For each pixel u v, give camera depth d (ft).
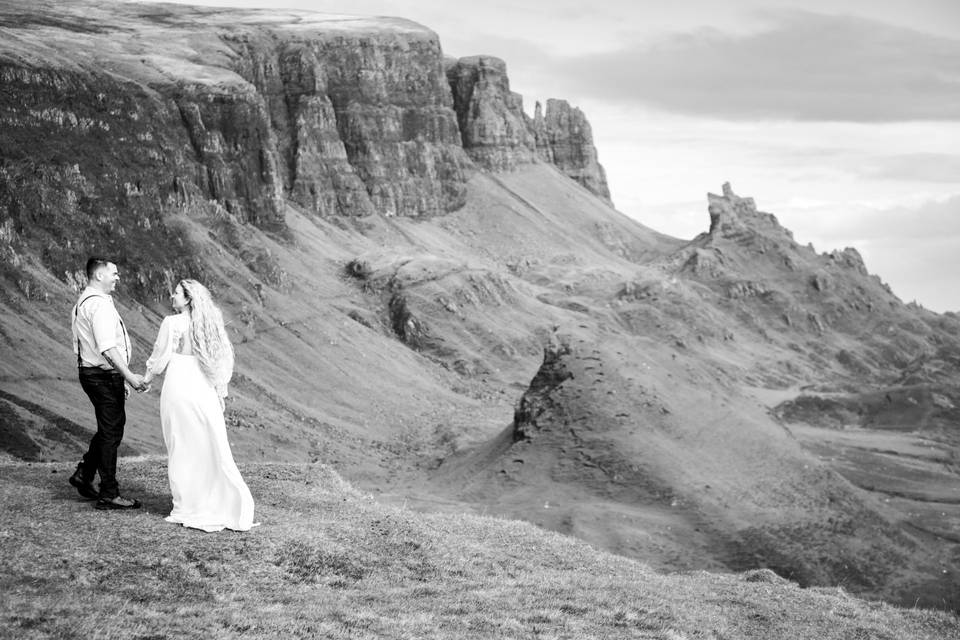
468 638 63.46
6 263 403.54
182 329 74.28
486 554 88.94
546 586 80.84
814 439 606.96
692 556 281.13
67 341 386.52
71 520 72.23
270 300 609.42
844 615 94.07
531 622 69.92
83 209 501.56
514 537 100.99
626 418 346.74
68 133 534.78
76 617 55.57
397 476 403.75
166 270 519.60
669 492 317.01
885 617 97.40
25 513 72.74
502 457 348.79
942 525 375.25
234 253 630.74
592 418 346.33
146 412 352.49
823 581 285.23
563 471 331.77
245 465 104.83
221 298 558.15
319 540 77.56
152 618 57.77
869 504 340.80
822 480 343.87
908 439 655.35
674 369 389.19
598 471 328.08
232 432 398.83
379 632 62.03
